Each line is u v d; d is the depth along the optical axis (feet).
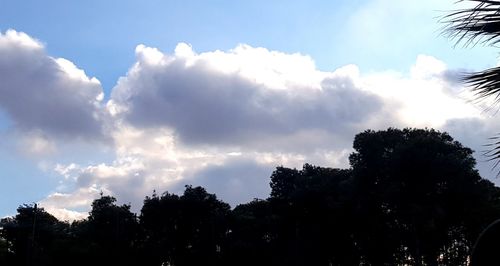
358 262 264.11
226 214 301.84
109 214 299.79
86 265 271.49
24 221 321.93
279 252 285.02
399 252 242.37
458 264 236.63
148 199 307.37
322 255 267.80
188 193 304.30
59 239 294.66
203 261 291.17
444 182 200.95
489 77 17.65
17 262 302.86
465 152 211.20
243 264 286.05
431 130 218.79
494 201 217.36
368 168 210.38
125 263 287.07
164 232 303.48
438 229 214.48
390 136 214.07
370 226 229.66
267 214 302.45
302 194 257.14
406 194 203.72
